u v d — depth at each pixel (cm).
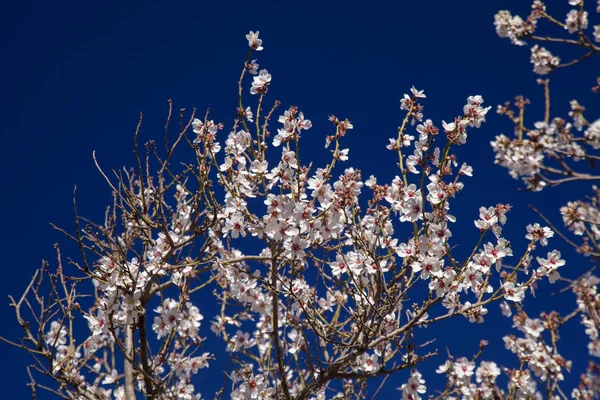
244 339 634
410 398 516
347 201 443
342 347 489
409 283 473
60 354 566
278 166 475
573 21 692
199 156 476
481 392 588
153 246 496
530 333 539
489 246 437
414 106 500
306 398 537
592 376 660
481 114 437
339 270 479
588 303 634
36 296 492
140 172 468
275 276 498
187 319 577
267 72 494
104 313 471
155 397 500
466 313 438
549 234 427
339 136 466
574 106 694
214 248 541
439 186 441
